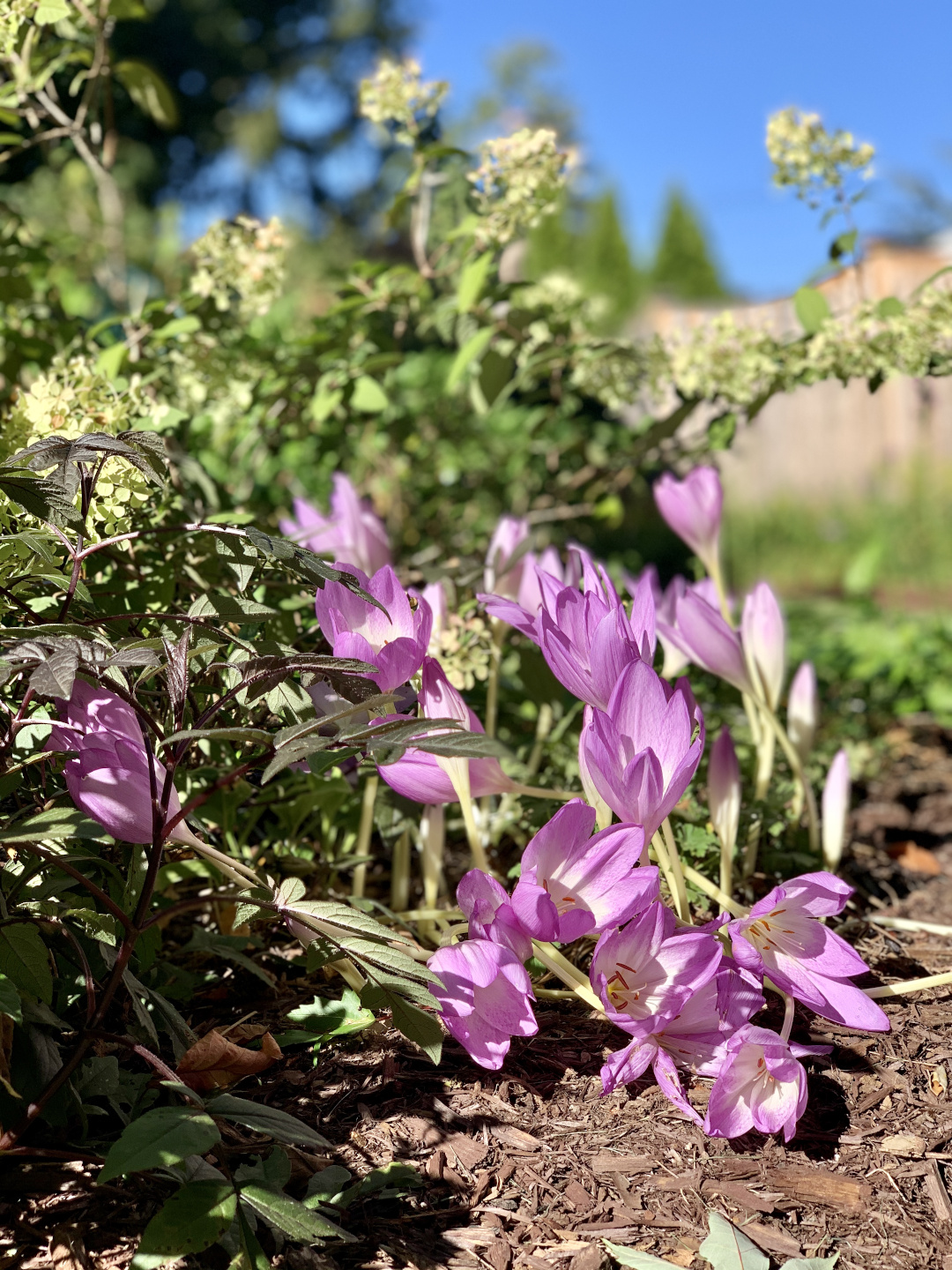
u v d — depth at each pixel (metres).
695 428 1.35
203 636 0.50
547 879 0.52
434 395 1.42
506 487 1.49
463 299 0.90
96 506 0.54
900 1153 0.51
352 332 1.00
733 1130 0.49
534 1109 0.53
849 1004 0.52
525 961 0.55
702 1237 0.47
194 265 0.92
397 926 0.66
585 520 1.35
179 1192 0.44
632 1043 0.50
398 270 0.98
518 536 0.72
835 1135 0.52
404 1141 0.50
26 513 0.51
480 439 1.53
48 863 0.49
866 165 0.85
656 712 0.52
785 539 4.32
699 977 0.50
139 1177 0.48
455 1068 0.55
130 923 0.47
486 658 0.67
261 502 1.12
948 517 3.89
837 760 0.71
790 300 0.96
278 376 0.97
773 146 0.85
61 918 0.50
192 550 0.69
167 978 0.58
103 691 0.47
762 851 0.73
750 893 0.69
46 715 0.53
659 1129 0.52
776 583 4.25
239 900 0.50
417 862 0.79
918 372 0.86
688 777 0.52
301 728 0.44
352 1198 0.47
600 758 0.51
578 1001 0.60
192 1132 0.44
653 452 1.16
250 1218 0.45
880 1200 0.49
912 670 1.53
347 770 0.65
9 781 0.49
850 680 1.52
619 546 1.82
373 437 1.35
